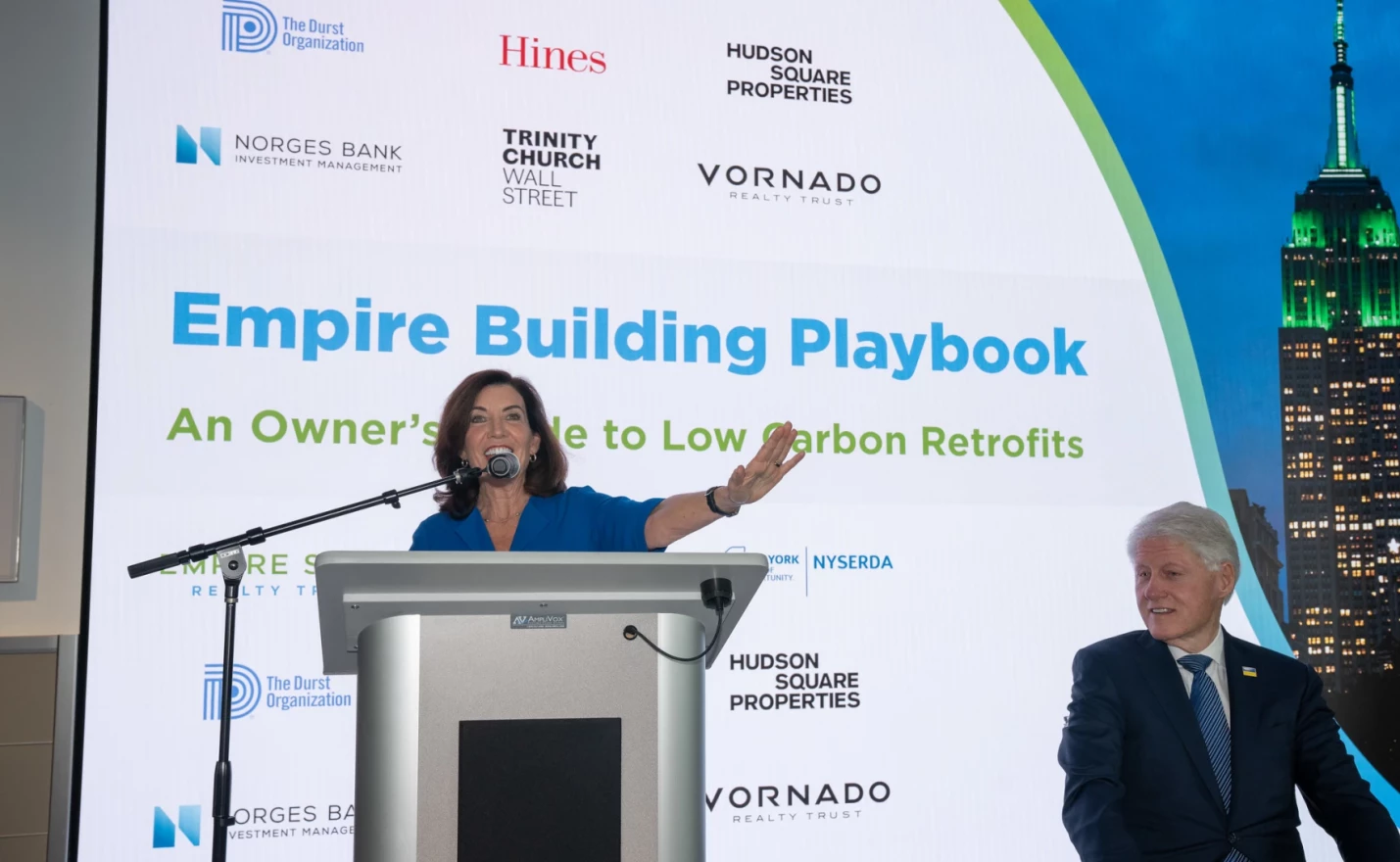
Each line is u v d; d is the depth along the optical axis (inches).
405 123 118.0
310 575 110.1
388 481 113.0
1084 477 127.5
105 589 105.7
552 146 121.1
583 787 53.9
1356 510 131.8
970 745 120.3
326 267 114.4
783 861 115.1
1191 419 131.0
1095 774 117.5
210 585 108.0
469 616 54.2
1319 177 137.6
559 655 54.6
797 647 118.4
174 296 110.7
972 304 128.2
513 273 118.4
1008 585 123.7
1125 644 123.6
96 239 109.5
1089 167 133.3
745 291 123.4
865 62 129.9
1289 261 135.6
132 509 107.2
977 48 132.8
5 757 105.7
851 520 121.6
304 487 111.2
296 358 112.7
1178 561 123.4
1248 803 115.9
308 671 108.7
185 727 105.8
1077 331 130.2
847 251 126.3
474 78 120.2
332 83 116.8
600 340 119.4
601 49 123.6
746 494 85.9
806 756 117.0
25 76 116.4
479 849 52.6
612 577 57.3
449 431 114.7
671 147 123.9
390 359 114.6
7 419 110.2
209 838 105.0
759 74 127.1
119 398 108.3
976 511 124.5
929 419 125.1
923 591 122.0
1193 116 136.5
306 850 106.6
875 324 125.6
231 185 113.3
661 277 121.7
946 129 130.7
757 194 125.2
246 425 110.7
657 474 118.8
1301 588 129.7
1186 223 134.4
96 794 103.3
